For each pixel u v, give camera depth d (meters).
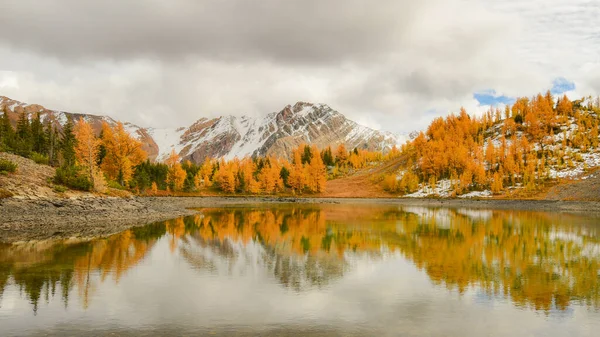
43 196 52.00
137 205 68.00
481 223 58.66
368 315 17.70
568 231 48.56
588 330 16.17
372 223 57.94
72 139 117.56
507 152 169.38
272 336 15.23
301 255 32.16
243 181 174.00
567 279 24.34
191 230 47.97
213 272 26.00
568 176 138.75
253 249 34.91
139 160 105.25
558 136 180.00
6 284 22.36
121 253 32.16
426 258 30.94
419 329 16.09
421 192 159.75
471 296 20.72
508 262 29.36
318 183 177.25
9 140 83.56
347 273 25.89
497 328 16.27
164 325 16.34
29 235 40.84
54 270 25.91
